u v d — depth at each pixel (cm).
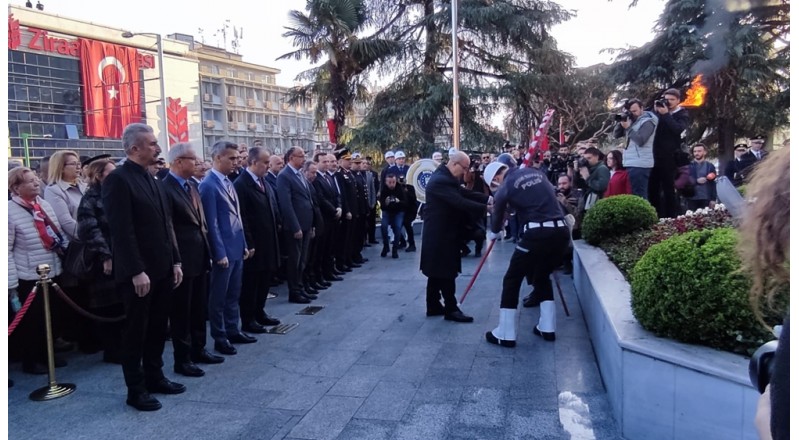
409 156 2125
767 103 1411
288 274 671
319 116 2252
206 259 441
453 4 1808
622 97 1698
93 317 432
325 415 356
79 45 3747
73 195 493
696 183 820
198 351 456
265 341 519
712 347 298
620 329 335
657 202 723
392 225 1007
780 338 92
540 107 2220
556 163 1168
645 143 695
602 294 424
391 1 2270
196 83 4556
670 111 708
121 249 353
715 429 271
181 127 4325
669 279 309
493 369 430
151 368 392
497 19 2116
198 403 379
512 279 486
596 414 348
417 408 363
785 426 88
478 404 367
